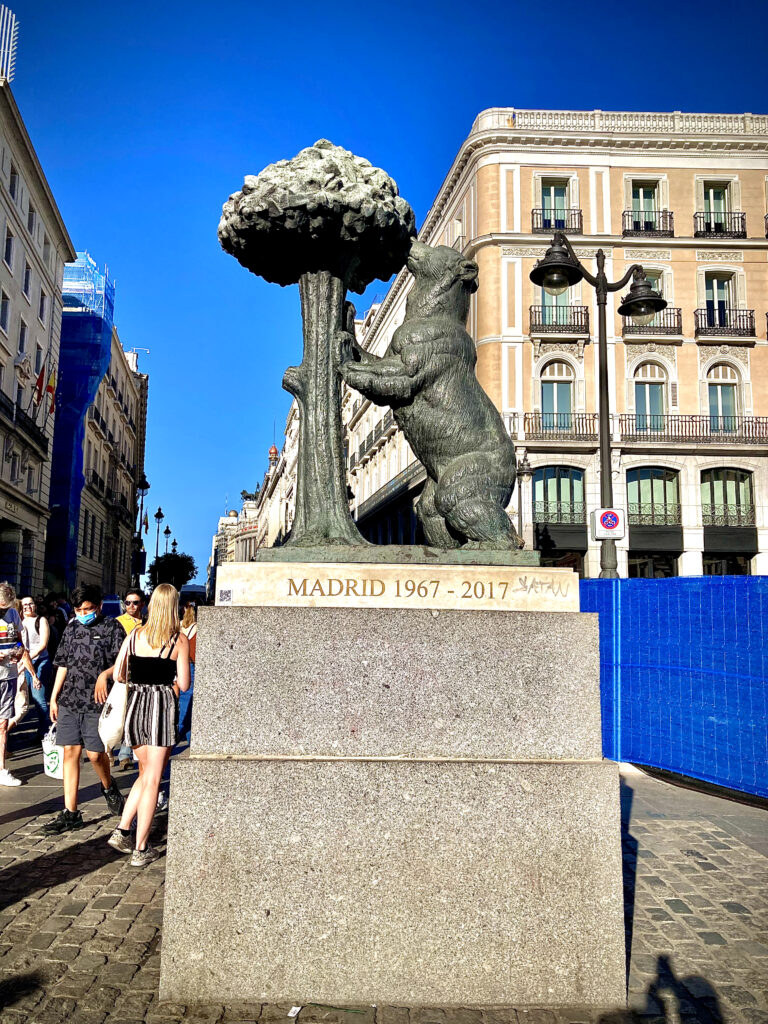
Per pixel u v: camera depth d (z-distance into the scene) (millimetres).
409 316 3561
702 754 6547
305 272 3525
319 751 2779
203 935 2650
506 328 26391
